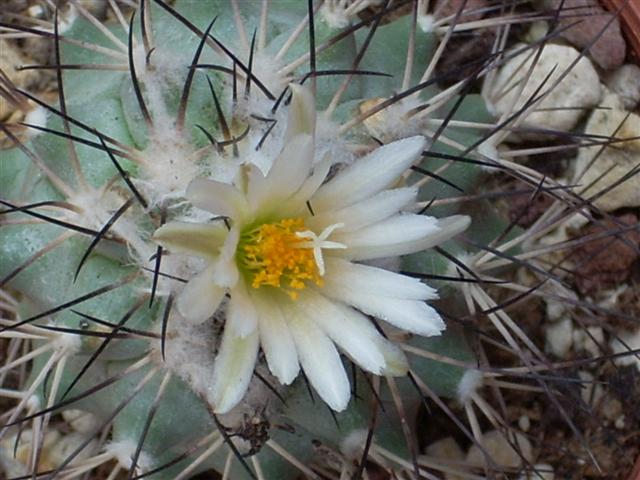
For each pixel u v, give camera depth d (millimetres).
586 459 117
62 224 81
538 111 118
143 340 86
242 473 99
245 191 74
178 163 82
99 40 102
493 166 96
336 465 104
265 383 85
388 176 76
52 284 90
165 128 84
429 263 92
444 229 76
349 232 78
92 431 115
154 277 78
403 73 105
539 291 109
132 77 82
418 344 95
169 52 89
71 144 85
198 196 70
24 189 97
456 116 109
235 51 92
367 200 77
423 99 101
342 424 94
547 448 118
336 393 75
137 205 83
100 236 80
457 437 118
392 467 101
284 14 102
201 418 90
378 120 88
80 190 87
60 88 86
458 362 93
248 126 82
